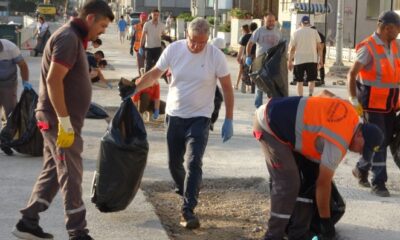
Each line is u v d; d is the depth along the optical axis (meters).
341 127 6.91
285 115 7.22
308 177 7.72
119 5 145.12
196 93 8.79
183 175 9.40
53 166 7.50
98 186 8.37
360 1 43.28
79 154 7.26
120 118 8.30
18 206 9.30
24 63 12.64
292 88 25.53
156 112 16.34
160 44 22.98
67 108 7.20
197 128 8.77
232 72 33.12
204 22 8.70
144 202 9.62
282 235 7.54
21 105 12.41
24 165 11.88
